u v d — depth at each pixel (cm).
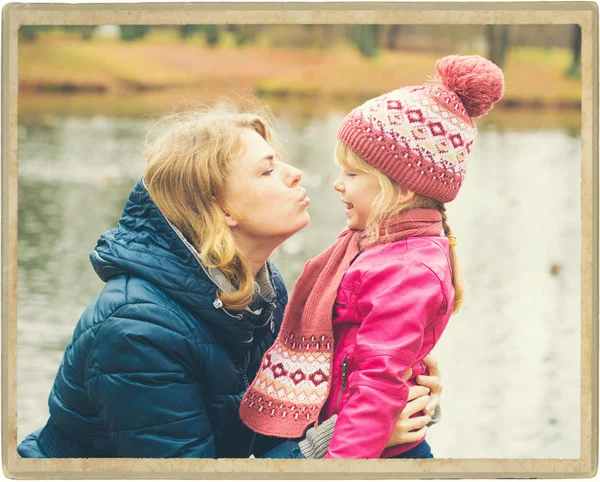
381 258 166
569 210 548
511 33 797
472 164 674
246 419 167
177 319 155
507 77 798
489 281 407
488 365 311
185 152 162
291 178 167
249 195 163
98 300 157
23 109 791
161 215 159
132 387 152
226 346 164
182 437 154
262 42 810
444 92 170
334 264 172
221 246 157
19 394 271
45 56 792
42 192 530
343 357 165
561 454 251
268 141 176
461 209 550
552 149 728
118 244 161
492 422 270
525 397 286
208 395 162
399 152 167
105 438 162
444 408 281
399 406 154
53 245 423
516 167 659
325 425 160
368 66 817
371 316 158
